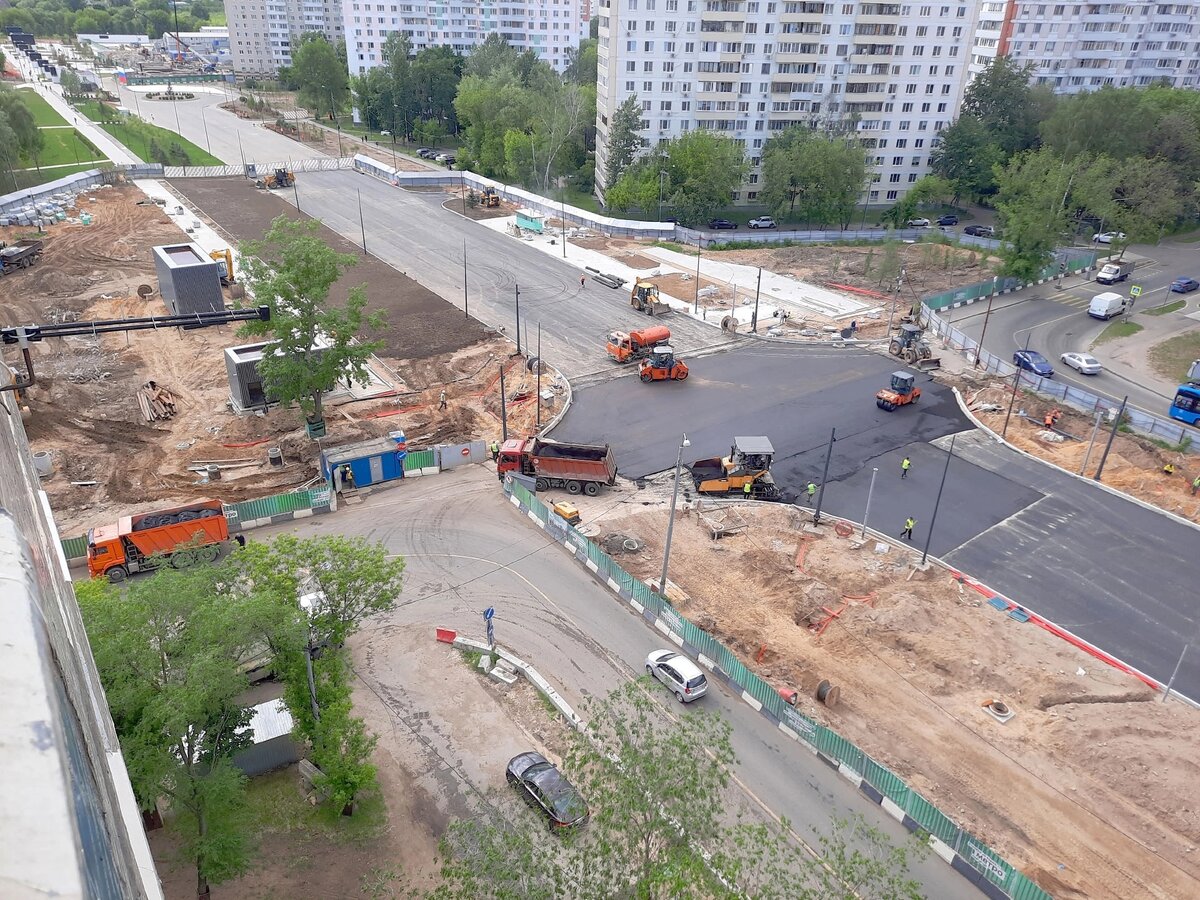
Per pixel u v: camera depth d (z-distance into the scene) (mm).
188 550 36344
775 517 51844
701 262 101812
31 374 61000
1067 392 67625
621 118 121562
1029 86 148250
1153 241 104125
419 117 176875
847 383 70438
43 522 16812
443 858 29891
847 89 130000
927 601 44406
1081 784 33969
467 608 43188
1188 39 167375
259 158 152875
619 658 40188
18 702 3877
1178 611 44625
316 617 32500
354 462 53000
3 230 101875
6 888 2994
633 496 53844
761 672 39438
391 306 83938
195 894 28312
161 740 25328
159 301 81625
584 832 30469
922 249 107062
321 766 30750
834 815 32375
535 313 83375
